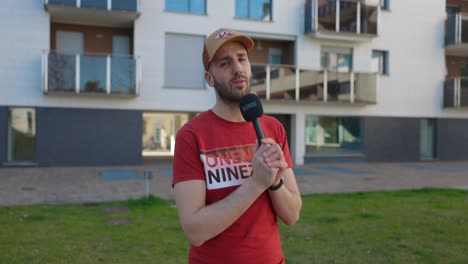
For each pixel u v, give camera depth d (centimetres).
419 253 512
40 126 1519
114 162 1597
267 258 190
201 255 190
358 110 1912
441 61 2061
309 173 1464
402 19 1989
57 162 1537
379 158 1947
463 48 2056
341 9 1794
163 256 484
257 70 1689
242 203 173
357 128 1931
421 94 2027
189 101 1680
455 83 2005
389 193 980
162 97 1645
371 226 636
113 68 1526
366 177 1367
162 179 1236
